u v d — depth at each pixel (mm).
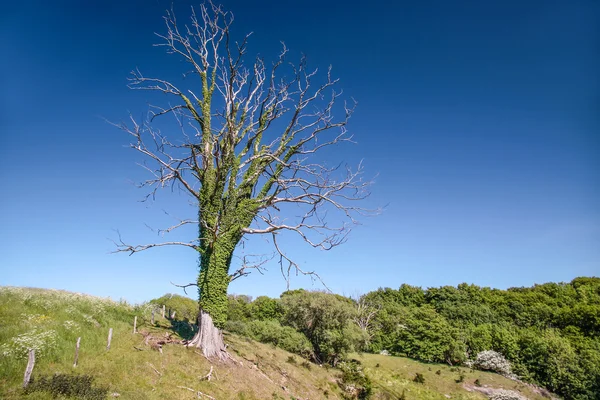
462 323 76438
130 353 19578
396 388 41312
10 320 18906
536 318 75062
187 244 23344
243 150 25875
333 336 45125
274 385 24156
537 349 57156
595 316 66812
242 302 74500
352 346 45312
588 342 63562
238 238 24672
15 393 12898
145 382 17234
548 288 94500
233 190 24516
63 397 13312
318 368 35875
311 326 48562
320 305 47938
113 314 26031
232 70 22328
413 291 99000
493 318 79125
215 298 23500
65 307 23391
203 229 24047
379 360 59844
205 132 24750
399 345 68125
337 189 23219
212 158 24484
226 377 21266
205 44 25344
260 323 45094
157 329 25891
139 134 21594
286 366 30047
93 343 19359
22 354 15430
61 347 17438
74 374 15594
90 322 22125
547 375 55094
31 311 21078
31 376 14234
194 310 49688
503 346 60812
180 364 20484
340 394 30203
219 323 23562
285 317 51469
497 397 45750
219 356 23141
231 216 23750
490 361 57375
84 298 28344
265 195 25672
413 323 66375
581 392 51375
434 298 92875
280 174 24594
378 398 35062
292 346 41719
